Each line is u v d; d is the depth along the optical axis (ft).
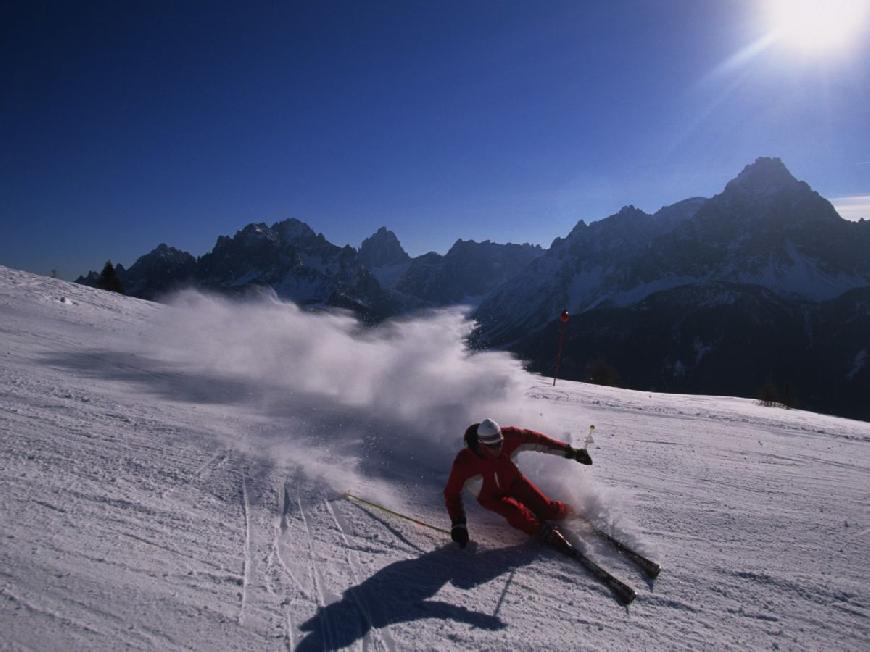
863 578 11.96
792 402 75.77
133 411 19.70
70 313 43.52
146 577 9.67
